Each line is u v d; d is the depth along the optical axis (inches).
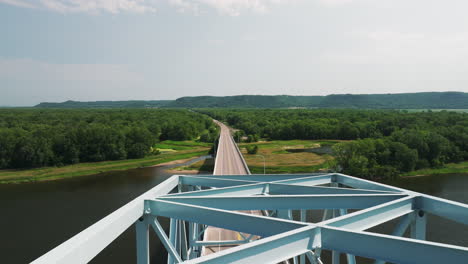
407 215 408.5
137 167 2684.5
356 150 2330.2
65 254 270.1
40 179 2258.9
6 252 1051.9
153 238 1097.4
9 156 2613.2
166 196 422.6
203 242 684.7
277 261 282.5
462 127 3161.9
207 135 4057.6
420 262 275.9
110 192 1830.7
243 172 1705.2
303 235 297.7
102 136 2967.5
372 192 446.9
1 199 1711.4
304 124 4220.0
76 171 2480.3
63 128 3398.1
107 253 1002.7
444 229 1175.0
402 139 2655.0
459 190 1817.2
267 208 413.7
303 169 2295.8
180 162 2851.9
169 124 4392.2
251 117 5999.0
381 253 289.4
